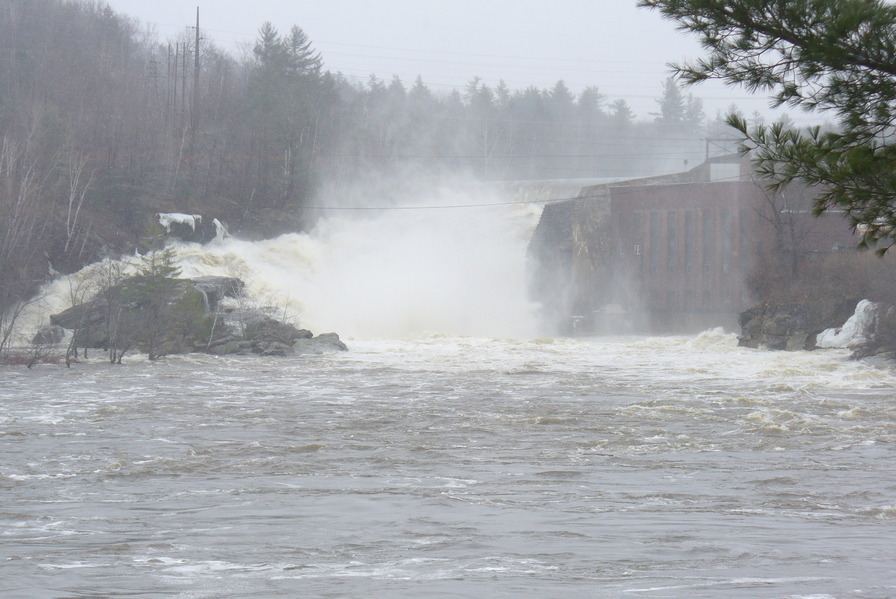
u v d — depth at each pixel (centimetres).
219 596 1366
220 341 7556
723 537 1841
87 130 12450
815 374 5988
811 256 8888
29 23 15350
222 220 11762
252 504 2209
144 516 2062
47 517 2052
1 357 6731
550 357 7406
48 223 9550
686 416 4081
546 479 2602
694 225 9931
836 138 1373
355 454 3072
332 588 1417
